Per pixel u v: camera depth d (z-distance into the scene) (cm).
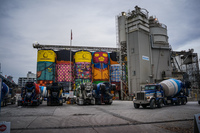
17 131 757
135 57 5025
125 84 5225
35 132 741
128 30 5341
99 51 6544
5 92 2358
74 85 6119
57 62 6444
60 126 872
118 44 5616
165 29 5753
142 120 1057
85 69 6294
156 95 1958
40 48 6469
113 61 6681
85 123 958
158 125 899
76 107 2161
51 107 2173
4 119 1095
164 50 5644
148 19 5525
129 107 2108
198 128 594
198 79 5534
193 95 4750
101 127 852
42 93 3634
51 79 6047
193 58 6056
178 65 6162
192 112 1464
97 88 2789
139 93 1928
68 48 6625
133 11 5372
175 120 1055
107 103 2786
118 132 745
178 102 2392
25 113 1448
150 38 5500
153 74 5178
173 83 2303
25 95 2353
